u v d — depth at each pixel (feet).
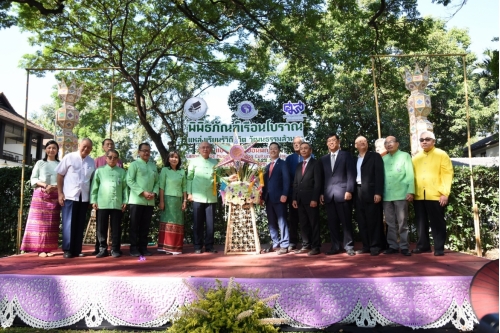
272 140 27.32
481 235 20.65
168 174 18.81
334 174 16.97
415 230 21.75
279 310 10.64
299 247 19.85
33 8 33.37
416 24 31.94
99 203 17.13
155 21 39.91
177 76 50.39
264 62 43.98
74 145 22.77
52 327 11.27
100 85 46.55
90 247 21.35
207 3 34.01
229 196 17.88
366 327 10.91
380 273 11.80
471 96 65.57
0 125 65.67
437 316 10.56
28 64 39.40
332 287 10.71
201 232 18.49
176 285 10.93
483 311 6.96
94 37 40.14
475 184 20.67
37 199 17.74
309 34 37.09
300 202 17.56
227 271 12.48
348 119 58.49
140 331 11.04
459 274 11.41
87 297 11.20
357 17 33.37
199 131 27.48
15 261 15.72
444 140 71.00
